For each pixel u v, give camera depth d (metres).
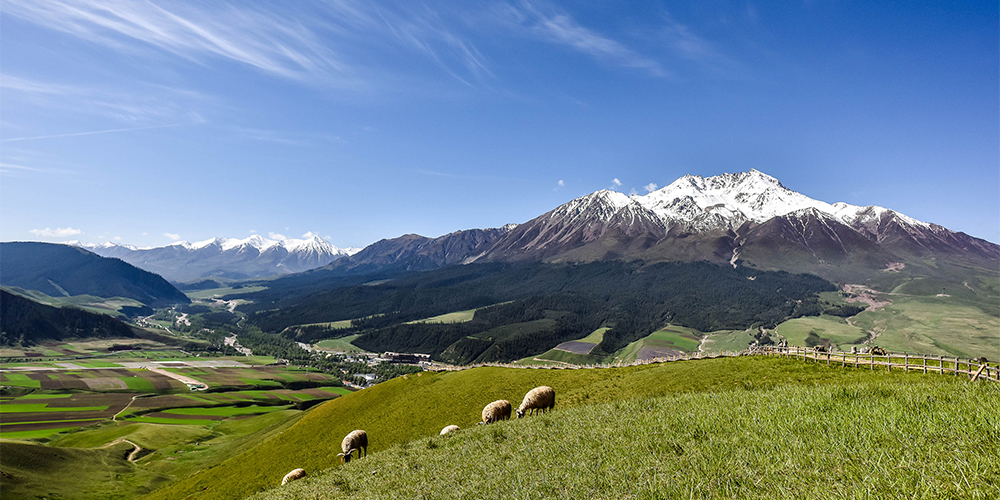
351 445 32.47
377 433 54.56
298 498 20.92
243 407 175.62
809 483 7.94
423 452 22.05
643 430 15.00
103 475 80.81
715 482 8.96
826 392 16.73
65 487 73.38
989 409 10.87
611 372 55.28
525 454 15.43
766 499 7.65
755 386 35.06
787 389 19.75
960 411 11.26
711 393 22.22
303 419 71.62
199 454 94.75
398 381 73.75
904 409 12.38
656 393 40.16
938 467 7.50
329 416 68.38
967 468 7.21
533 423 21.61
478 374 66.94
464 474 15.00
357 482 19.94
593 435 15.98
